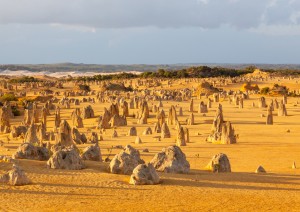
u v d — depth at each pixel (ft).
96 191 126.11
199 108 474.49
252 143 276.41
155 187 131.85
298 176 163.22
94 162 163.12
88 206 112.68
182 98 640.58
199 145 271.49
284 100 562.25
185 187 133.39
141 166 136.05
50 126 403.95
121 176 142.51
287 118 414.62
